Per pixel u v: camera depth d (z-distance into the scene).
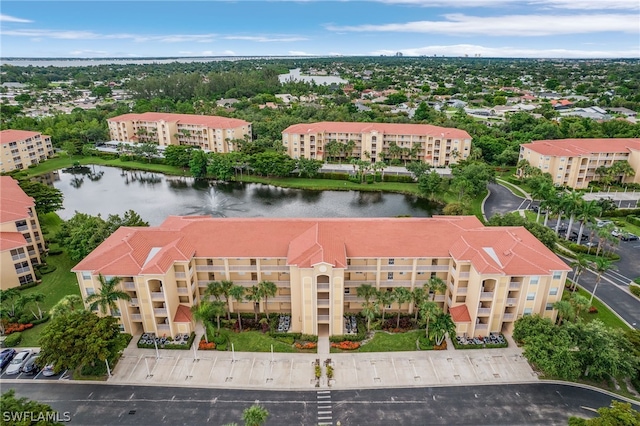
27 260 78.81
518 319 61.81
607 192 129.50
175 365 59.25
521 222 86.38
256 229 69.56
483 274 60.03
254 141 174.62
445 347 62.09
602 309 71.12
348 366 59.00
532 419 50.62
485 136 169.88
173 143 191.75
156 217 117.69
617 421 41.97
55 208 107.81
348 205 125.94
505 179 145.00
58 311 61.16
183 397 53.94
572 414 51.31
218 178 150.88
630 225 106.25
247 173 154.75
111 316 60.50
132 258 63.12
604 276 82.06
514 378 56.97
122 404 52.81
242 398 53.78
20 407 42.72
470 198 118.31
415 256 65.75
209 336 64.44
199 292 69.94
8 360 60.34
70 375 57.47
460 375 57.44
